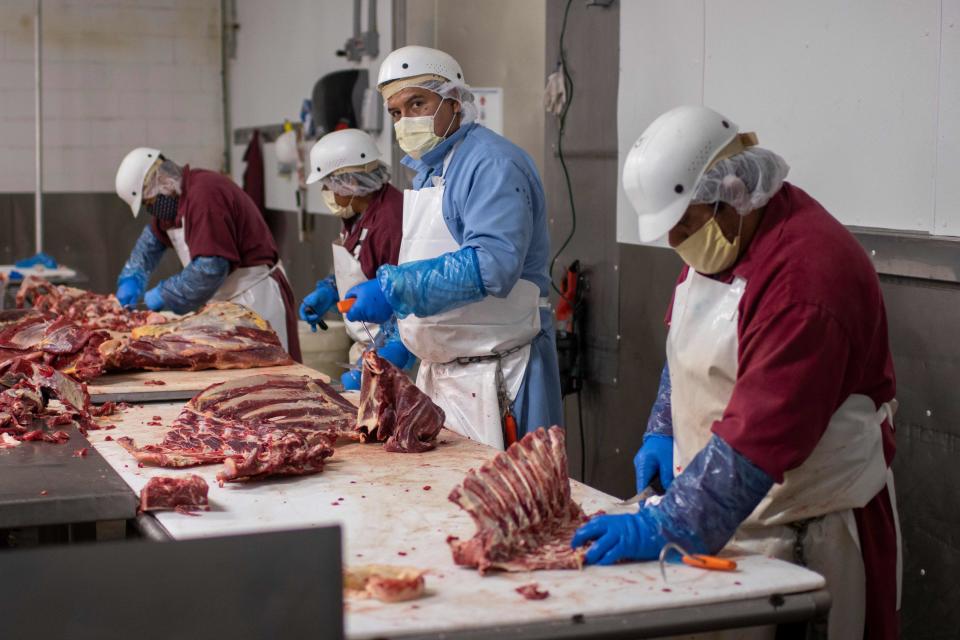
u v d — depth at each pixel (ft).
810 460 7.17
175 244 17.70
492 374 11.34
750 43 12.66
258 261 17.17
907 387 10.48
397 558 6.43
